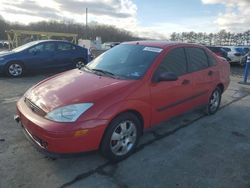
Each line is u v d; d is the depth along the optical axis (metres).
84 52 10.63
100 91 3.12
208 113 5.20
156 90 3.56
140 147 3.70
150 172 3.09
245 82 9.45
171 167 3.22
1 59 8.63
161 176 3.02
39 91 3.40
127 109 3.16
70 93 3.14
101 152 3.12
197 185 2.88
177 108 4.11
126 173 3.05
